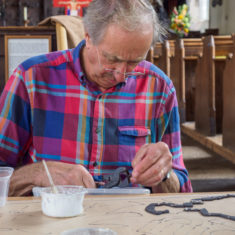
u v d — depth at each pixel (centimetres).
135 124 187
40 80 183
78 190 131
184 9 845
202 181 346
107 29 148
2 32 349
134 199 142
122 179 169
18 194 167
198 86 541
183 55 575
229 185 336
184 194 149
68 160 179
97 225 117
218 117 522
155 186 175
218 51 511
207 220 121
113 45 149
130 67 159
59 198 122
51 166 166
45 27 349
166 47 568
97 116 182
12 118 178
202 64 522
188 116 630
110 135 183
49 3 802
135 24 146
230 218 123
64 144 180
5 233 111
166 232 112
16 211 129
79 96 183
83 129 182
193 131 550
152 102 190
